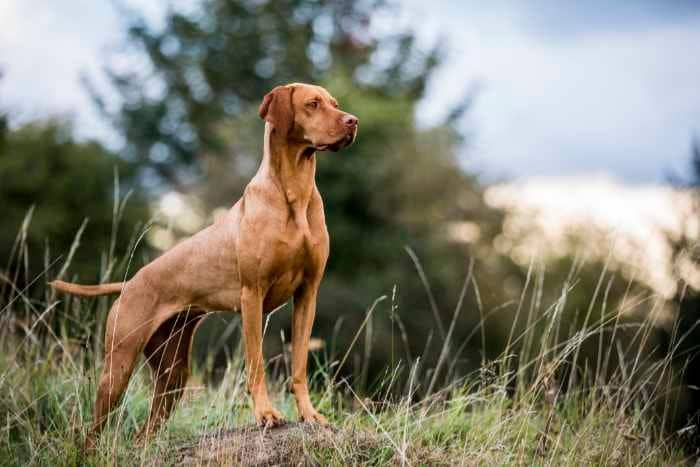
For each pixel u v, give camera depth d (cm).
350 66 3797
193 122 3897
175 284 719
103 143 3189
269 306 695
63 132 2866
